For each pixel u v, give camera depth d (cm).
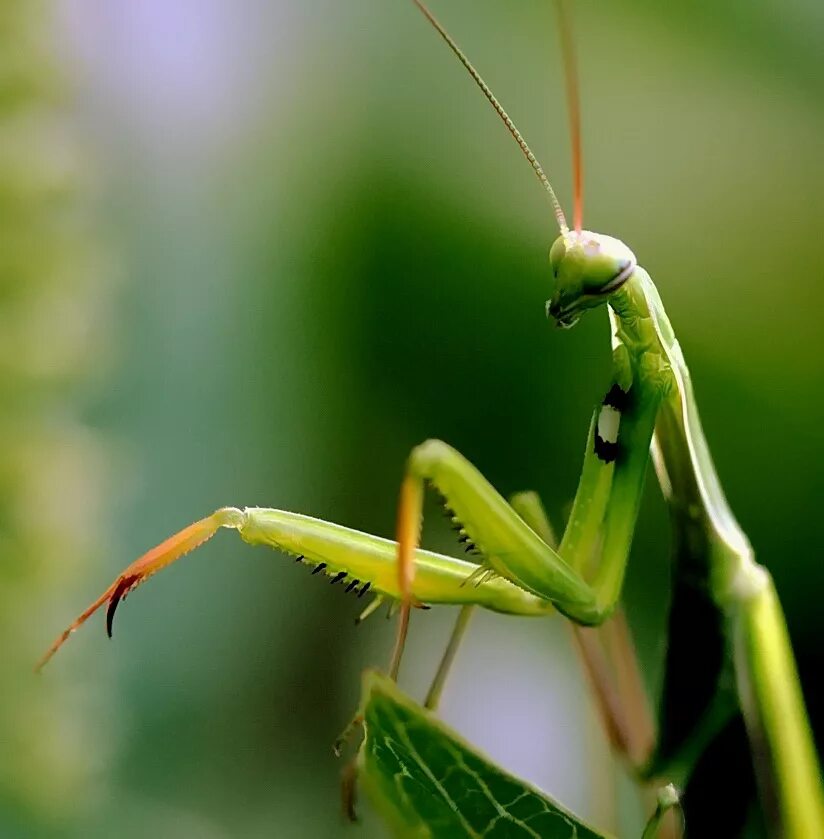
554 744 19
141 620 19
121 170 18
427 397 20
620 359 17
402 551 16
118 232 18
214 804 18
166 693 18
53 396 16
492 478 20
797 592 19
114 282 16
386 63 19
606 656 17
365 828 18
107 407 18
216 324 19
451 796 15
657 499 19
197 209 19
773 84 19
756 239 19
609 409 17
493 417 20
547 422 20
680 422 16
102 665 17
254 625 19
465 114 20
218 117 19
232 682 19
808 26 19
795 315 19
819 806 16
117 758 17
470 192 20
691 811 17
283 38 19
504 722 19
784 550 19
